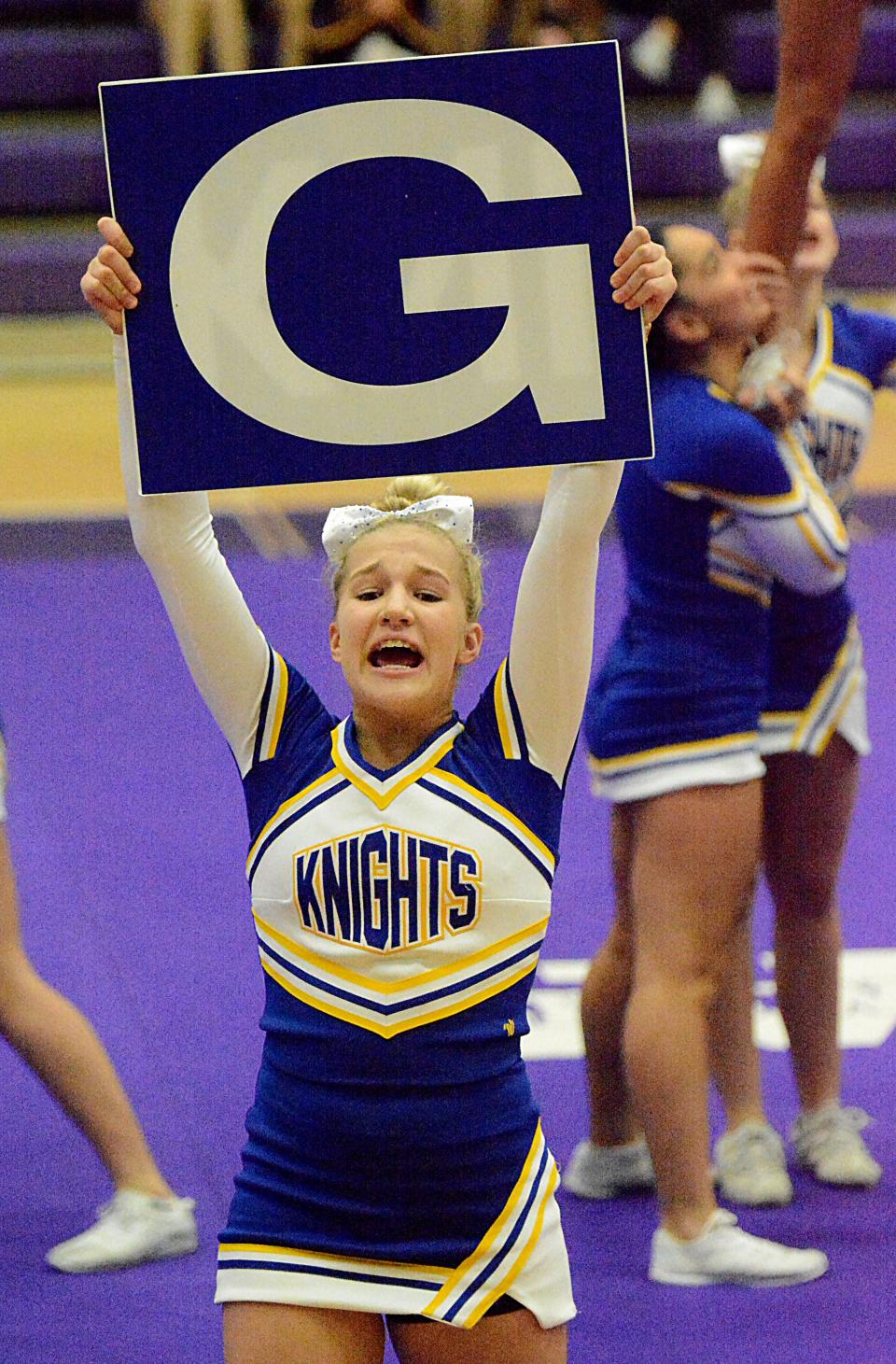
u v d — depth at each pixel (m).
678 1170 9.59
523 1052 12.34
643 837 9.49
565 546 6.61
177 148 6.48
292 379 6.60
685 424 9.24
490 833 6.55
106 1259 9.89
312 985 6.52
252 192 6.50
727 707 9.41
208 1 30.59
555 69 6.41
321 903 6.52
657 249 6.46
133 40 34.34
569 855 15.55
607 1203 10.71
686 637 9.44
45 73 34.31
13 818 16.16
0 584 21.72
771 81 35.41
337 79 6.45
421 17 31.38
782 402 9.27
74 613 20.98
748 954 10.60
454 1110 6.41
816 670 10.23
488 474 25.36
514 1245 6.46
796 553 9.23
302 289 6.55
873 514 23.72
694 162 33.19
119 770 17.11
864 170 33.91
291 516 24.06
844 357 10.09
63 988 13.28
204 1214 10.48
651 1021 9.41
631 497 9.60
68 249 31.20
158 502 6.70
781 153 9.20
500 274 6.53
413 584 6.67
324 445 6.63
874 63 35.19
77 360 30.25
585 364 6.55
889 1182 10.78
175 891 14.79
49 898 14.67
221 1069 12.18
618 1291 9.63
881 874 15.15
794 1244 10.08
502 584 20.97
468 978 6.46
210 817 16.14
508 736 6.69
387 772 6.61
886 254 32.28
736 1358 8.98
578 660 6.66
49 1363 9.02
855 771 10.51
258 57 31.42
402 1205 6.42
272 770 6.82
